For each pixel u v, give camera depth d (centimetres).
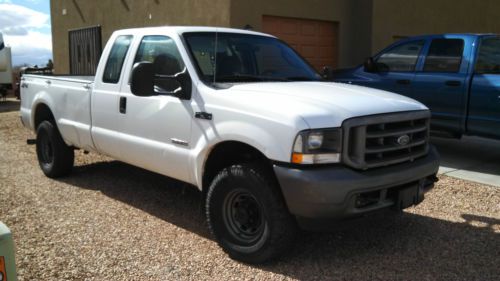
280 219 384
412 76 797
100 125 563
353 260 418
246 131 391
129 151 521
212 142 418
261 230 396
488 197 592
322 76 552
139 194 608
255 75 491
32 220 514
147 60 510
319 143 363
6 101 1945
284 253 411
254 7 1051
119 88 532
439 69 772
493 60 747
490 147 894
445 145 914
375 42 1231
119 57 548
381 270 400
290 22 1136
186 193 612
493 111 696
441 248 443
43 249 439
